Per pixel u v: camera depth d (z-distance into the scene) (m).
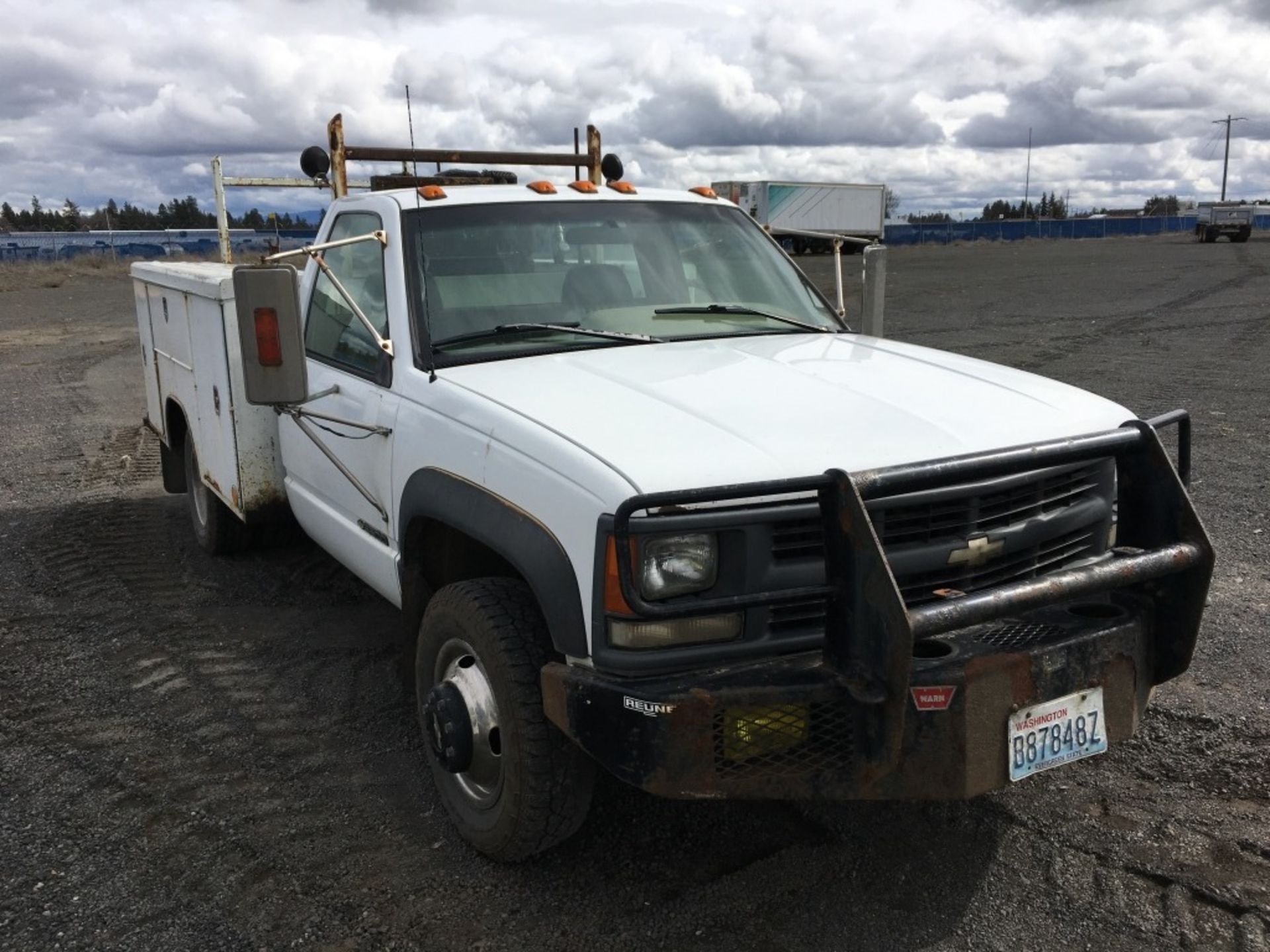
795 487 2.51
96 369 15.00
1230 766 3.58
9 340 18.72
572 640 2.70
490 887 3.07
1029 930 2.81
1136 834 3.22
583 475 2.68
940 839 3.24
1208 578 2.86
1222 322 16.41
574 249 4.14
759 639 2.66
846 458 2.71
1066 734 2.72
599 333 3.77
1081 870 3.06
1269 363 12.16
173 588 5.69
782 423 2.88
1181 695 4.09
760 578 2.62
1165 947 2.73
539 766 2.89
